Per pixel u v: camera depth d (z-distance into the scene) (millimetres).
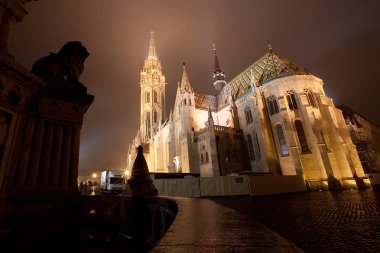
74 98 11492
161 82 102875
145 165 14047
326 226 9352
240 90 51531
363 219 10375
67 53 12211
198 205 6391
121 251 9484
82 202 11602
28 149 9383
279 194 28469
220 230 3049
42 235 8617
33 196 9062
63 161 10609
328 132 37375
